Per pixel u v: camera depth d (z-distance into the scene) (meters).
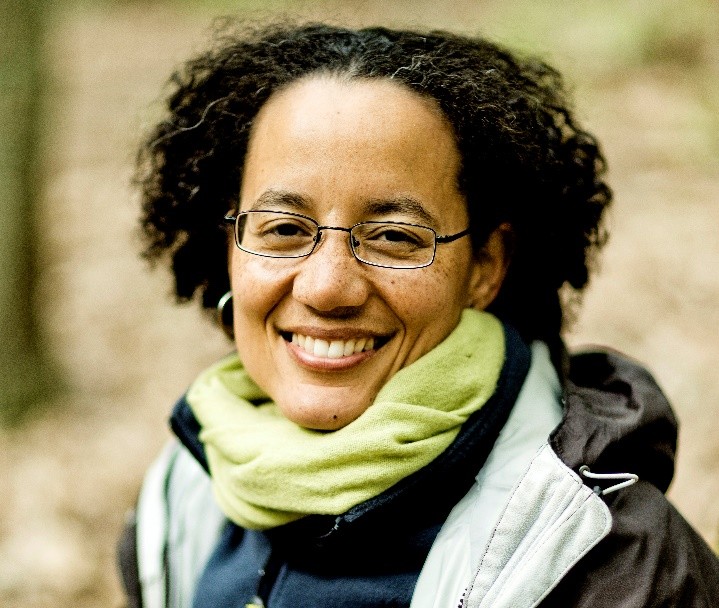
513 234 1.56
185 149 1.69
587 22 7.82
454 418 1.39
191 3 11.99
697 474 2.88
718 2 7.25
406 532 1.40
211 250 1.73
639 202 4.95
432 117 1.38
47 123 4.57
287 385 1.45
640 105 6.26
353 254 1.36
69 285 5.61
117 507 3.61
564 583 1.26
